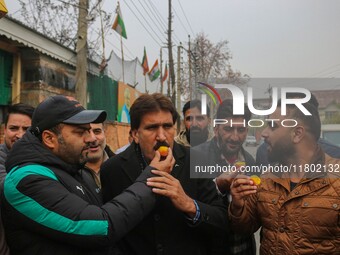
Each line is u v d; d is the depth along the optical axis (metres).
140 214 1.60
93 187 1.90
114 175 1.98
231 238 2.10
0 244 1.54
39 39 7.36
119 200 1.59
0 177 2.65
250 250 2.29
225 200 2.11
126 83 14.45
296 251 1.72
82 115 1.66
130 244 1.85
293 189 1.77
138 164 1.93
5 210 1.55
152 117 1.77
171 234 1.83
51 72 8.09
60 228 1.47
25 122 3.01
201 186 1.96
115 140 11.66
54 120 1.64
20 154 1.60
